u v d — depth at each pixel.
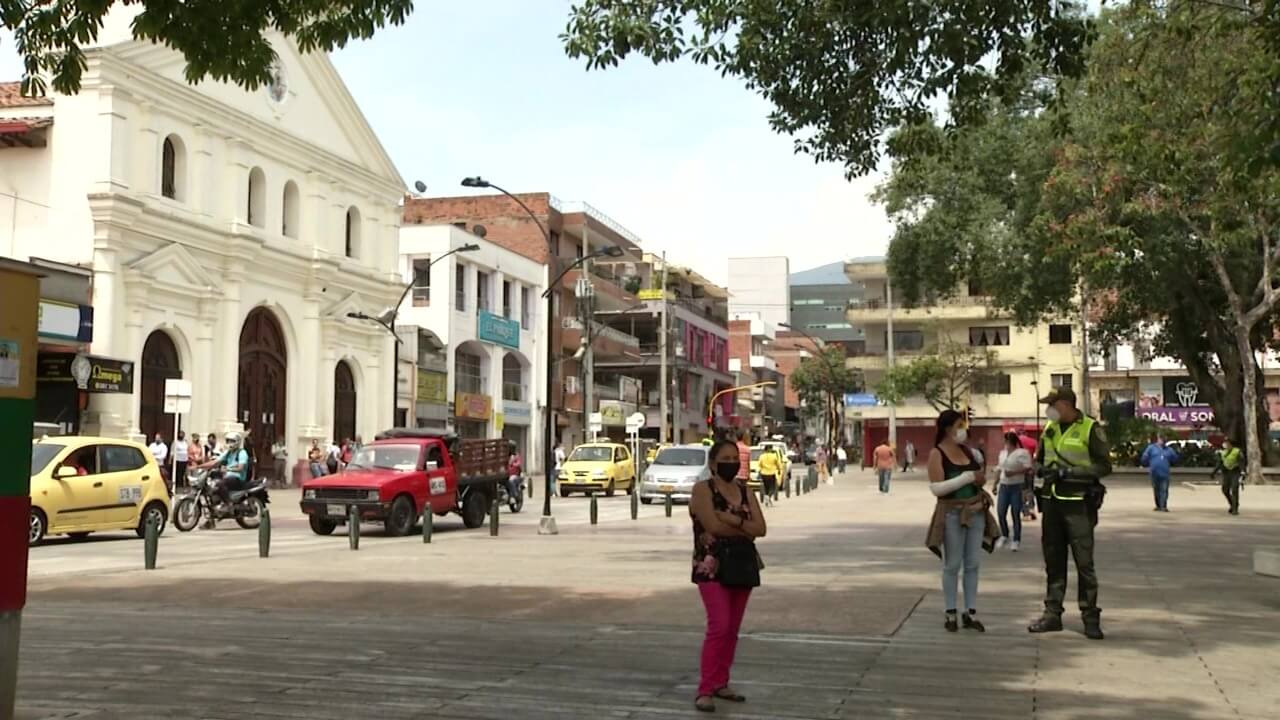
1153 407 74.00
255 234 39.97
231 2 9.98
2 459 5.70
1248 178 13.49
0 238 33.94
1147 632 9.80
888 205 42.66
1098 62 24.56
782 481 39.88
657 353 76.88
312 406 43.25
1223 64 19.56
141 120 34.97
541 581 13.59
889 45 12.98
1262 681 7.81
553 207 65.38
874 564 15.45
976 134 39.09
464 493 24.83
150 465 21.83
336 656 8.68
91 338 32.09
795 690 7.51
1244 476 39.47
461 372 55.28
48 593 12.66
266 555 17.50
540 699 7.24
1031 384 73.50
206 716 6.76
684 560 16.31
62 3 10.20
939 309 74.69
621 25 13.05
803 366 97.19
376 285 47.97
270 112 41.28
